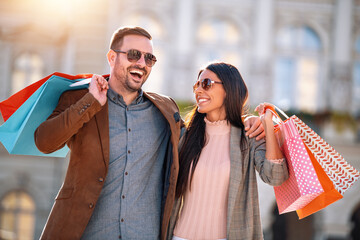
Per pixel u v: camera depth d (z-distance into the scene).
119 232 2.61
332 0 12.74
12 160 12.42
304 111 12.15
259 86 12.42
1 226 12.30
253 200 2.68
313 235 12.41
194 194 2.75
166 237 2.81
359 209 12.38
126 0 12.27
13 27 12.70
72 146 2.63
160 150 2.84
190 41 12.41
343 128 12.10
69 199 2.53
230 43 12.55
